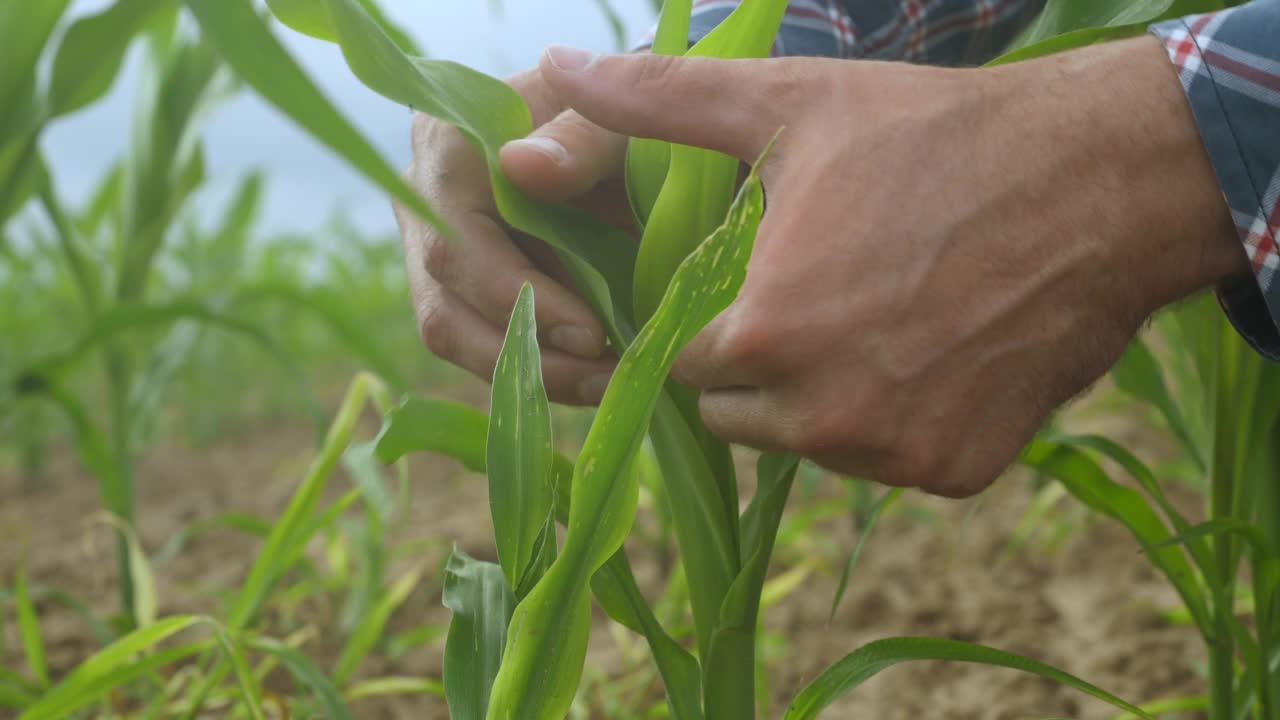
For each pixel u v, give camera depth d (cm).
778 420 45
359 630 73
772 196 45
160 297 161
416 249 54
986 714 75
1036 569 102
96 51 63
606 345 52
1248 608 75
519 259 50
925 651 48
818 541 108
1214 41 46
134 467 162
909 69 45
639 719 73
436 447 46
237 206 153
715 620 48
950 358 45
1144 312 48
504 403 41
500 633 44
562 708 41
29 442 150
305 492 61
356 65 40
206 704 74
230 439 182
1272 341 49
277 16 41
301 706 66
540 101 55
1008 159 45
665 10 45
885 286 44
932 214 44
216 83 92
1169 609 90
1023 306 45
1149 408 129
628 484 39
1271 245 45
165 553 86
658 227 45
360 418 189
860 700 78
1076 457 57
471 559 46
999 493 124
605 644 90
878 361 45
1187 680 78
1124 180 46
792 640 90
